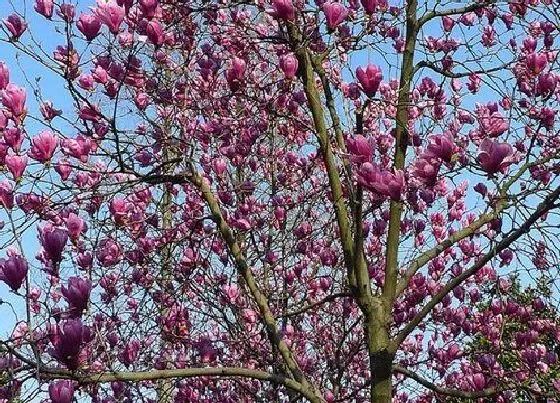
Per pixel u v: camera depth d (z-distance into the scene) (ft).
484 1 18.24
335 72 19.53
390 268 16.10
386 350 15.12
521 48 20.06
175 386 20.22
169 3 17.31
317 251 22.80
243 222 19.66
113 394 18.29
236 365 20.15
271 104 18.22
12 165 12.55
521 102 17.58
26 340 11.02
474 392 16.26
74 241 14.10
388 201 21.33
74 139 14.92
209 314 19.06
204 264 19.30
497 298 20.13
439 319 20.95
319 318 23.68
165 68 16.83
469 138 19.30
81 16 13.61
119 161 14.94
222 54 20.26
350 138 12.11
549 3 20.11
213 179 20.97
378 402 14.99
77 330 10.68
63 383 10.53
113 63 15.83
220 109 19.98
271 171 22.31
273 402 20.29
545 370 18.92
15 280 10.55
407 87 17.63
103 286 18.19
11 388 11.32
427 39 20.17
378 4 14.90
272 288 21.67
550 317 20.12
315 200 21.11
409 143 17.29
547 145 17.69
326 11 13.96
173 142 17.19
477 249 21.81
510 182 15.79
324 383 21.15
